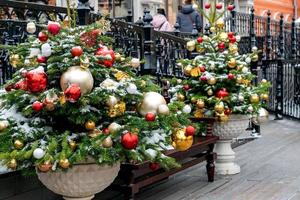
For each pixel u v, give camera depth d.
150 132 3.21
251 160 6.12
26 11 4.28
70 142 2.94
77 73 2.95
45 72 3.08
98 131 3.06
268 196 4.54
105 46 3.38
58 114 3.06
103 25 3.31
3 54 4.12
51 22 3.15
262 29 12.27
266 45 10.48
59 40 3.12
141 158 3.04
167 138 3.30
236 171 5.41
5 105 3.14
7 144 2.94
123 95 3.10
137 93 3.17
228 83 5.18
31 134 2.96
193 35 7.82
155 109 3.20
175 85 5.39
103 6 13.63
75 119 3.02
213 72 5.21
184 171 5.56
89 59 3.13
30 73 2.97
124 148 2.96
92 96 2.98
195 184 5.00
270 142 7.40
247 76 5.26
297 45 11.53
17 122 3.04
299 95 10.09
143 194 4.62
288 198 4.47
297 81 10.16
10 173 3.53
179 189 4.81
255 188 4.82
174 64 6.40
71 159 2.85
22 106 3.09
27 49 3.22
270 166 5.78
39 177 3.10
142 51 5.71
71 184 2.98
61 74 3.05
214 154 5.01
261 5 21.47
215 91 5.19
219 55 5.26
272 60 10.01
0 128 2.95
